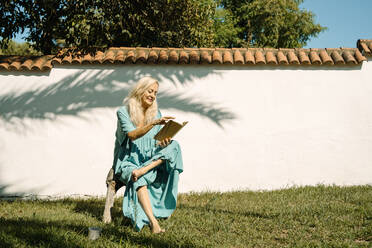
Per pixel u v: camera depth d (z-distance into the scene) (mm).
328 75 7203
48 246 3152
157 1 10484
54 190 7059
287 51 7473
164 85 7203
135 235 3619
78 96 7215
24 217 4391
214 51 7496
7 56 7543
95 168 7078
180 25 12094
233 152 7086
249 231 3920
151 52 7363
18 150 7145
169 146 4004
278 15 22719
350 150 7078
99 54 7340
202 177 7039
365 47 7227
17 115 7211
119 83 7215
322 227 4062
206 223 4184
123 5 8688
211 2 14016
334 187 6723
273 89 7191
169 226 3975
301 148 7090
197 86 7207
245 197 6164
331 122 7125
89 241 3377
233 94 7188
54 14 8336
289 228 4078
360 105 7141
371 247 3352
